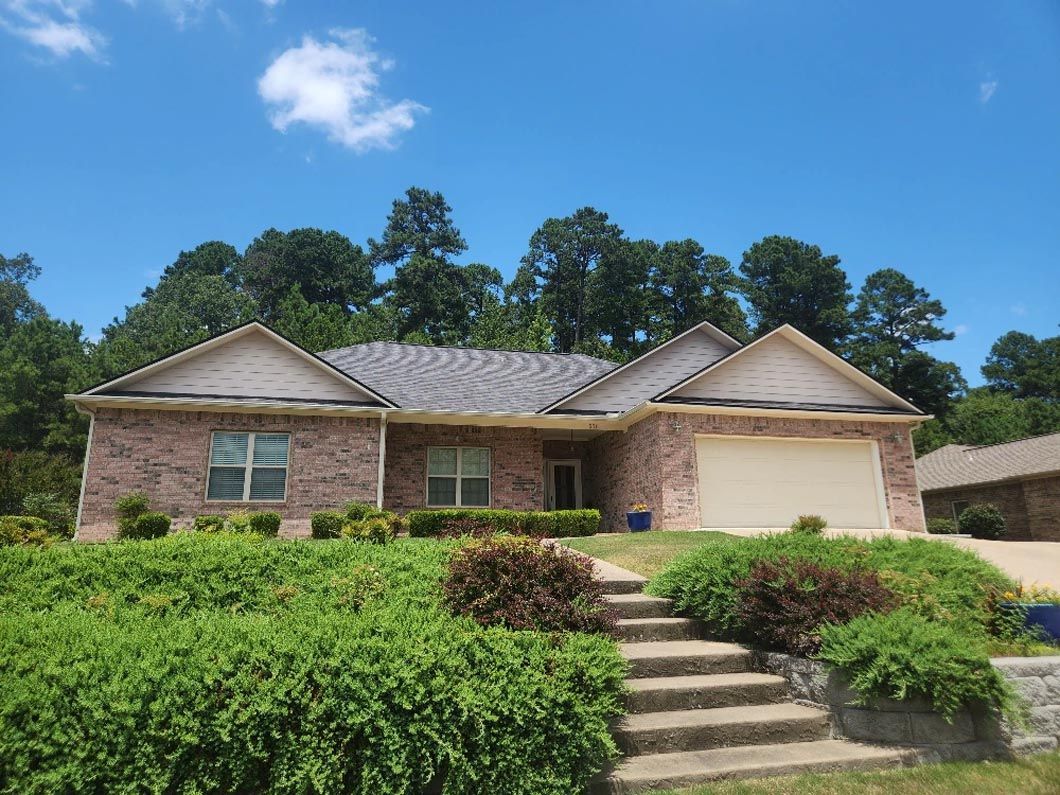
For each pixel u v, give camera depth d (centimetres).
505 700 438
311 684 425
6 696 377
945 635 559
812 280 5919
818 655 580
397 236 6769
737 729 523
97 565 688
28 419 3766
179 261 7575
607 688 495
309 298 6297
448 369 2047
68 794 367
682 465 1603
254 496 1510
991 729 529
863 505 1711
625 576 870
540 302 5741
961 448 3122
